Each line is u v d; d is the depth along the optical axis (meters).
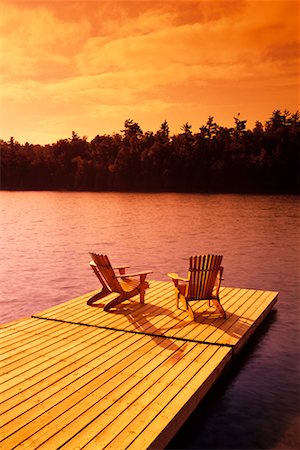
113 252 18.88
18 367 5.63
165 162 96.56
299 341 7.83
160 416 4.40
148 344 6.49
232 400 5.73
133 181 101.00
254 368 6.70
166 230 27.28
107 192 96.69
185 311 8.25
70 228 28.83
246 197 72.50
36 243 21.86
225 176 91.62
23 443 3.96
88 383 5.15
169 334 6.90
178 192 93.81
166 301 9.03
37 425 4.25
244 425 5.16
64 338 6.78
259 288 12.29
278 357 7.11
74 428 4.19
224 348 6.34
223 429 5.07
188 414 4.78
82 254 18.39
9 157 120.19
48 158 120.00
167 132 109.94
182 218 35.69
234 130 97.12
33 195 85.12
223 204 54.69
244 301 9.04
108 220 34.19
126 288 8.73
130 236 24.41
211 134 97.62
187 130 97.94
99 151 112.94
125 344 6.49
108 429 4.17
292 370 6.64
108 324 7.45
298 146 88.75
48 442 3.97
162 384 5.12
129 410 4.52
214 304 7.91
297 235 24.61
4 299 11.23
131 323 7.50
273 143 94.12
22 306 10.59
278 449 4.71
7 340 6.70
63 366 5.66
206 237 23.86
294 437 4.93
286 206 50.72
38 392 4.93
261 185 89.62
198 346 6.42
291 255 17.94
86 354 6.09
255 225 30.06
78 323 7.54
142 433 4.11
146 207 49.56
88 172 109.19
